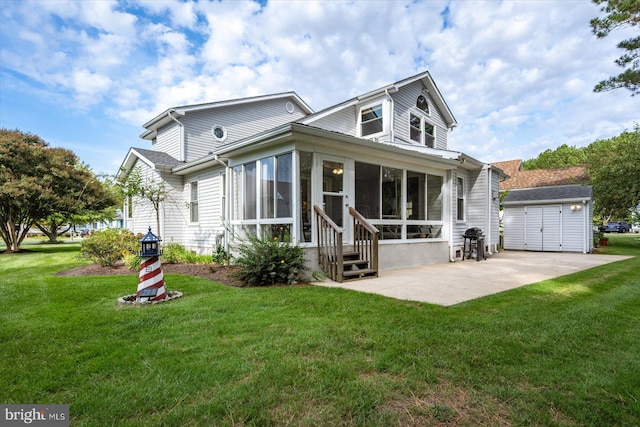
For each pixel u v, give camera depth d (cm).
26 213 1221
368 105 1118
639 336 292
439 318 338
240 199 762
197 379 214
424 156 784
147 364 236
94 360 243
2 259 962
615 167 1332
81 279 572
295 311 368
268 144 641
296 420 174
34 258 982
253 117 1380
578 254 1108
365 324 320
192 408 183
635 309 377
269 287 521
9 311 372
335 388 204
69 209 1245
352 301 411
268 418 175
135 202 1141
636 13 835
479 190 1083
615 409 184
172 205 1090
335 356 249
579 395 197
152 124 1253
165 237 1067
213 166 946
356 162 705
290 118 1534
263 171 682
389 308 378
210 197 968
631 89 958
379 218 743
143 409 183
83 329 309
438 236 904
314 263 613
